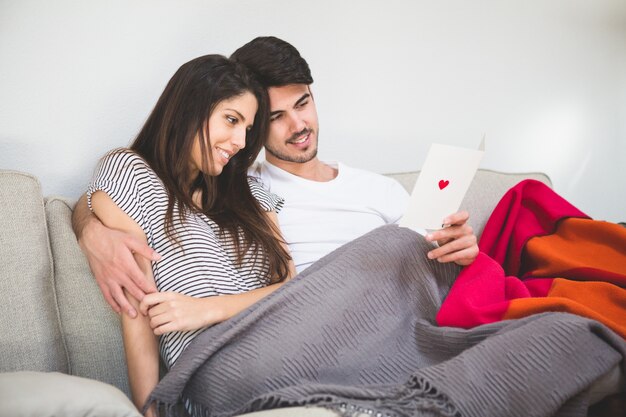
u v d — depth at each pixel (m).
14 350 1.24
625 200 2.81
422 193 1.24
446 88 2.29
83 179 1.67
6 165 1.57
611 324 1.23
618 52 2.72
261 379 1.17
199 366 1.20
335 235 1.69
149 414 1.21
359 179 1.80
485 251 1.67
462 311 1.29
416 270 1.38
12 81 1.55
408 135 2.23
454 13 2.26
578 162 2.71
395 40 2.15
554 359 1.06
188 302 1.24
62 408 0.91
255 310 1.22
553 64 2.55
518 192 1.71
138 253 1.27
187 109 1.42
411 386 1.05
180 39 1.77
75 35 1.61
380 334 1.29
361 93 2.11
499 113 2.44
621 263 1.51
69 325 1.35
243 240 1.48
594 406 1.21
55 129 1.62
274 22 1.92
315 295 1.26
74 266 1.37
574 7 2.56
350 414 0.96
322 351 1.22
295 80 1.62
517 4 2.41
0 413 0.86
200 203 1.51
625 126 2.81
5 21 1.53
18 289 1.27
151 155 1.45
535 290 1.47
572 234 1.61
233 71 1.44
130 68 1.70
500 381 1.04
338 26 2.03
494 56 2.39
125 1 1.67
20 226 1.30
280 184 1.71
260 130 1.57
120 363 1.37
